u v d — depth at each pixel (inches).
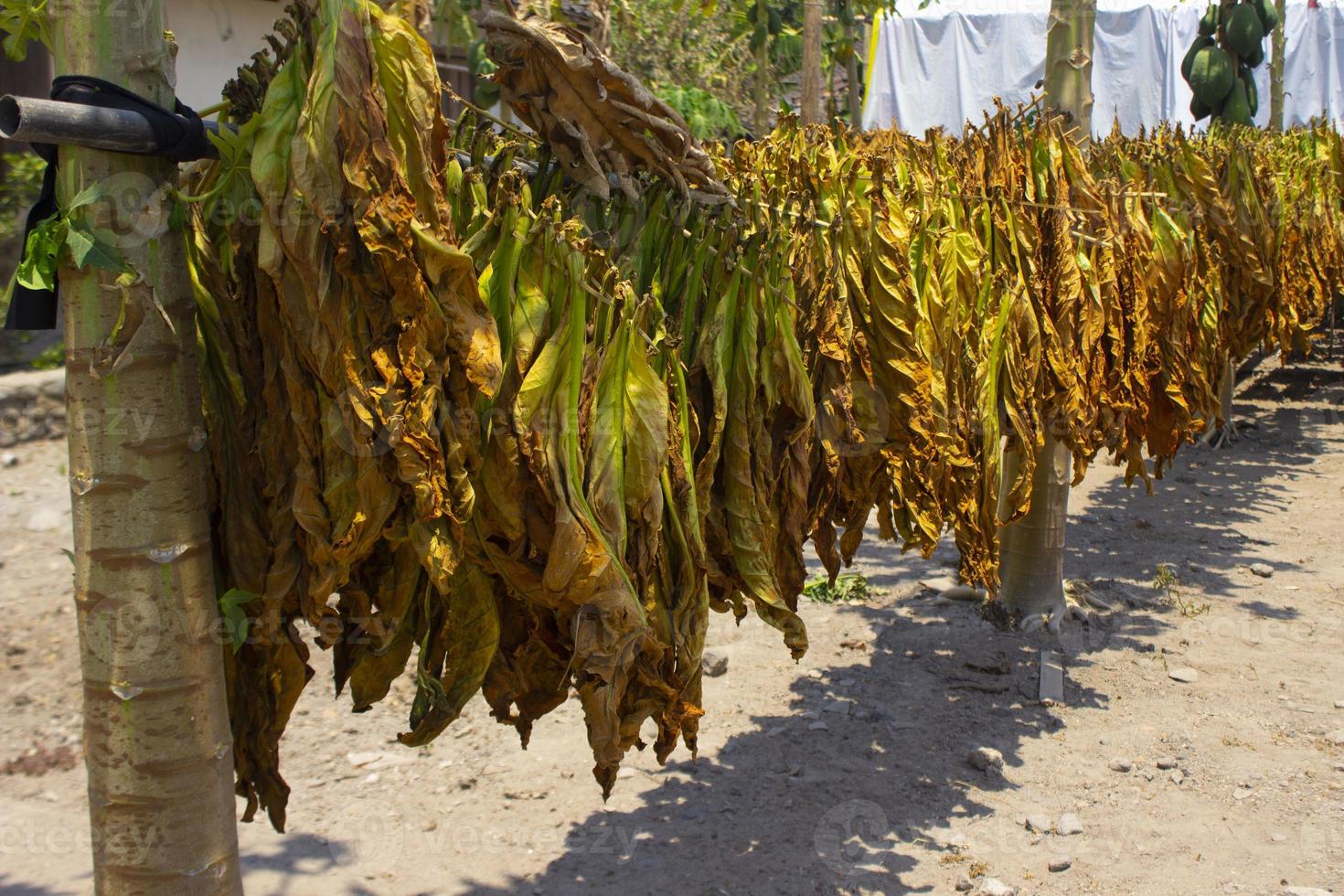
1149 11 496.4
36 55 300.0
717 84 382.3
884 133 147.8
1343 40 555.8
